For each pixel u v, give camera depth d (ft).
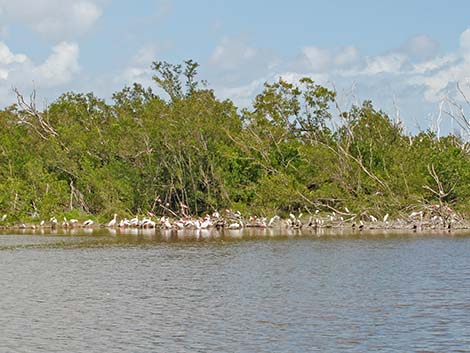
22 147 347.36
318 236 244.42
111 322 108.88
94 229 300.20
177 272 159.33
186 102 344.69
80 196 329.31
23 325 107.34
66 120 390.01
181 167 322.96
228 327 104.88
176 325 106.63
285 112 349.00
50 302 124.67
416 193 275.80
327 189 284.20
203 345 95.66
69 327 106.01
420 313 111.86
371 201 277.64
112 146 337.11
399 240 223.30
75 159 340.59
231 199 313.53
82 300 126.31
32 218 310.65
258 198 299.17
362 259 176.35
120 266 170.40
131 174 328.29
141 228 300.81
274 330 102.83
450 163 279.08
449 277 145.18
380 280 143.23
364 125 338.54
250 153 320.50
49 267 169.58
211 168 317.22
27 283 145.18
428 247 201.05
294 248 205.26
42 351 93.91
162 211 331.98
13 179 319.68
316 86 345.72
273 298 126.21
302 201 288.51
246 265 169.58
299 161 314.96
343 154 300.61
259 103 346.95
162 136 323.37
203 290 135.44
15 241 240.73
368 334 99.76
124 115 381.40
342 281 143.02
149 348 94.73
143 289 137.28
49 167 335.67
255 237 246.27
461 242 214.28
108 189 321.32
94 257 189.67
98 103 405.18
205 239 241.96
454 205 276.21
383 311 113.80
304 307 117.91
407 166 291.58
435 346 93.50
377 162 307.37
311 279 146.30
